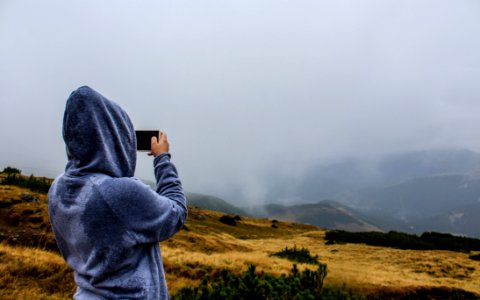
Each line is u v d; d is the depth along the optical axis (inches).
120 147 66.6
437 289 716.7
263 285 346.0
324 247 1696.6
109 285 58.7
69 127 64.0
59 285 403.2
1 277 377.4
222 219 2459.4
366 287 621.6
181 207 68.9
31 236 613.3
